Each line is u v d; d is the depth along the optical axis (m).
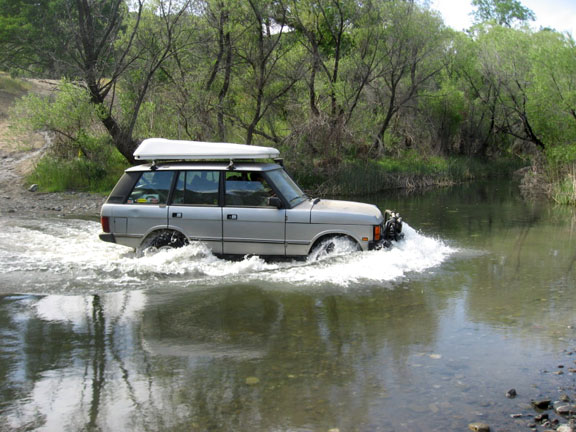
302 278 7.31
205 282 7.15
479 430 3.50
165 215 8.16
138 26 18.27
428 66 26.97
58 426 3.61
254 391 4.09
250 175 8.10
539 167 22.27
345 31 24.73
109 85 17.81
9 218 12.58
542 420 3.67
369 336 5.24
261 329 5.44
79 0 17.17
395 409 3.80
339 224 7.80
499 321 5.70
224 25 19.42
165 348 4.95
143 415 3.74
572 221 13.16
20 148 21.16
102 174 18.52
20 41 26.27
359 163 22.83
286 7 21.55
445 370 4.46
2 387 4.18
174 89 19.27
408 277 7.54
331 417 3.69
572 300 6.48
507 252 9.40
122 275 7.46
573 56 18.69
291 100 22.14
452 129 31.48
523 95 24.45
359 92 22.97
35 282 7.14
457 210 15.32
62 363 4.62
